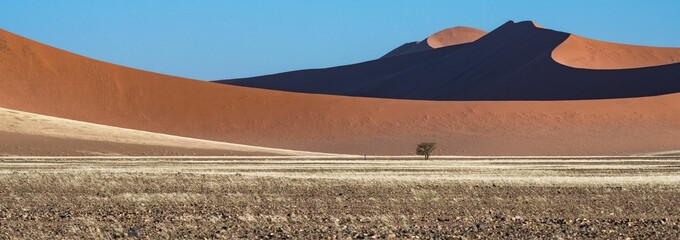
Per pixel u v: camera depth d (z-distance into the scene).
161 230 26.75
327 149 141.00
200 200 38.09
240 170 66.75
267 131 152.50
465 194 43.25
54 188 44.72
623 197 42.44
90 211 33.31
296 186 47.22
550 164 86.44
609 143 138.38
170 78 173.00
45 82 167.12
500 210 35.47
